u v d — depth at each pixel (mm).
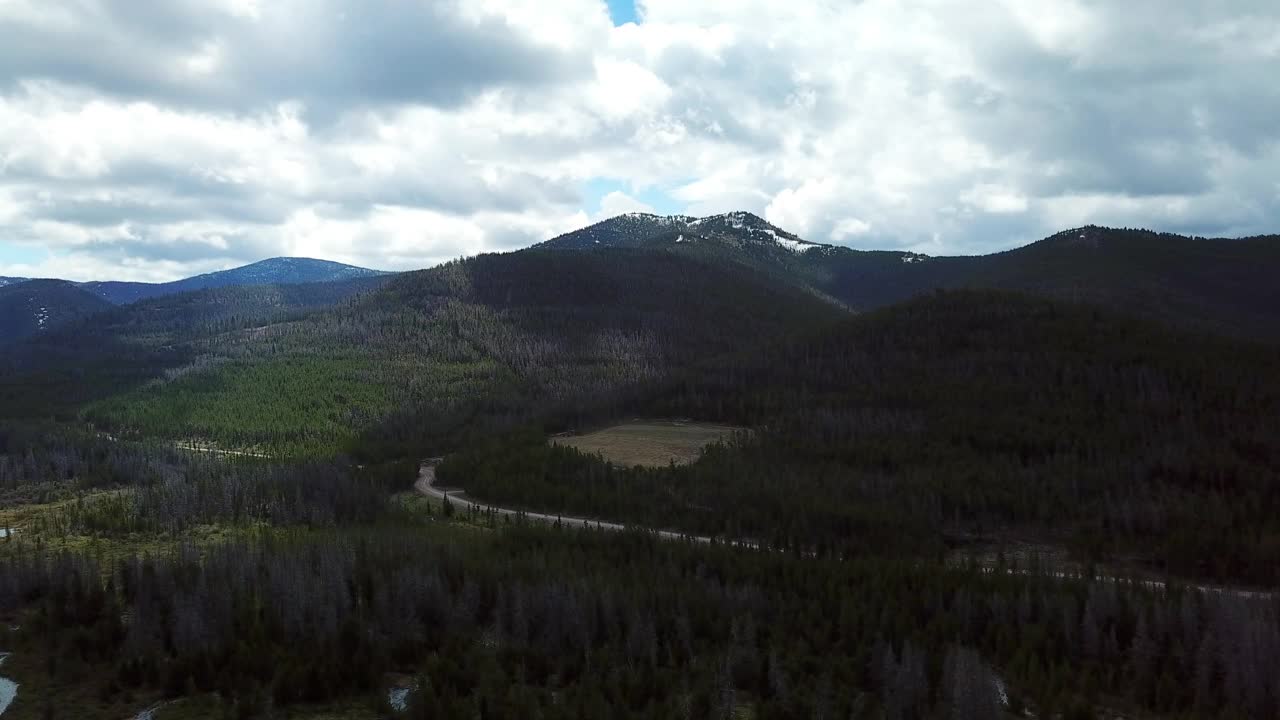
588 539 161375
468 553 152375
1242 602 129000
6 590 142625
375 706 107938
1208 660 112125
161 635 124688
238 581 137250
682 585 135375
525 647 119750
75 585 137625
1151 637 119875
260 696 110375
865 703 104438
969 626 124562
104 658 122312
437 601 130375
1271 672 107500
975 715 101875
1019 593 134625
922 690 105062
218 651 117688
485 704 101188
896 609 127812
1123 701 110375
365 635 120500
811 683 109875
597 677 110188
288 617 125688
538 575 138625
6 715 107125
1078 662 118250
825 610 128625
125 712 108062
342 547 154250
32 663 121000
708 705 102688
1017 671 114250
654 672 110438
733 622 119875
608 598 125750
